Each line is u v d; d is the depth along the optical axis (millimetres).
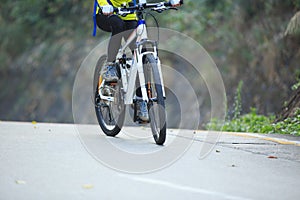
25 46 55000
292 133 20984
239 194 11023
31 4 53719
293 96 24500
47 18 53719
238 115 28312
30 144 15531
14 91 54531
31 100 52812
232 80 39875
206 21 45125
